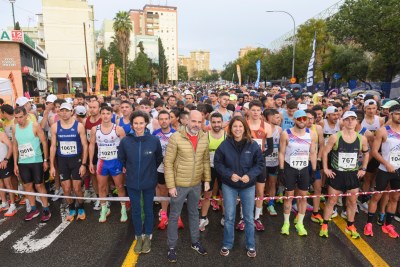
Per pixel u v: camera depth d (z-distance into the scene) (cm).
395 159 466
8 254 424
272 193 555
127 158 419
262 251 431
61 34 5831
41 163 531
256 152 407
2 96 1257
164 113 502
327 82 3228
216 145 486
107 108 495
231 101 849
